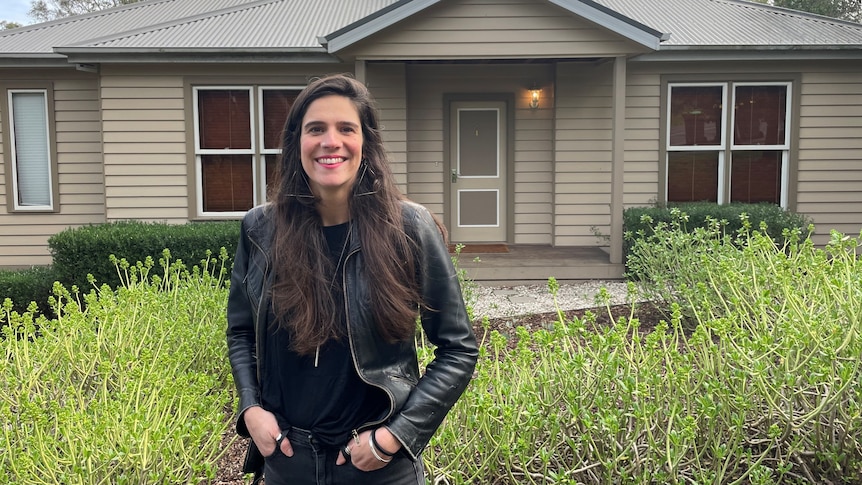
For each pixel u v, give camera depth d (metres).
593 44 7.59
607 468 2.46
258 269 1.72
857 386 2.63
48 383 3.35
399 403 1.62
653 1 11.36
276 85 8.90
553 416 2.51
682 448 2.55
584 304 6.69
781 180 9.14
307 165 1.64
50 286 7.06
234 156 9.03
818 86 8.95
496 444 2.53
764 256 4.41
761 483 2.41
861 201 9.07
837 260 3.23
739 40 8.78
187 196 8.94
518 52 7.61
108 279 7.27
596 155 9.38
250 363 1.79
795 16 10.34
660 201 9.11
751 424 2.83
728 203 8.91
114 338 3.63
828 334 2.87
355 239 1.64
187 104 8.83
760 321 3.42
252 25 9.84
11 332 3.34
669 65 8.96
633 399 2.69
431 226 1.71
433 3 7.41
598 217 9.47
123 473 2.57
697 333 2.90
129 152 8.87
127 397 2.79
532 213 9.90
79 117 9.35
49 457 2.41
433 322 1.71
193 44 8.58
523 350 2.86
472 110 9.89
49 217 9.47
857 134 8.98
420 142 9.80
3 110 9.31
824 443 2.75
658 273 5.44
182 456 2.64
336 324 1.61
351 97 1.67
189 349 3.52
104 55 8.44
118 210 8.93
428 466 2.53
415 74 9.69
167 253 5.02
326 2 11.73
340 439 1.64
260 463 1.86
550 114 9.73
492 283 8.09
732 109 9.02
